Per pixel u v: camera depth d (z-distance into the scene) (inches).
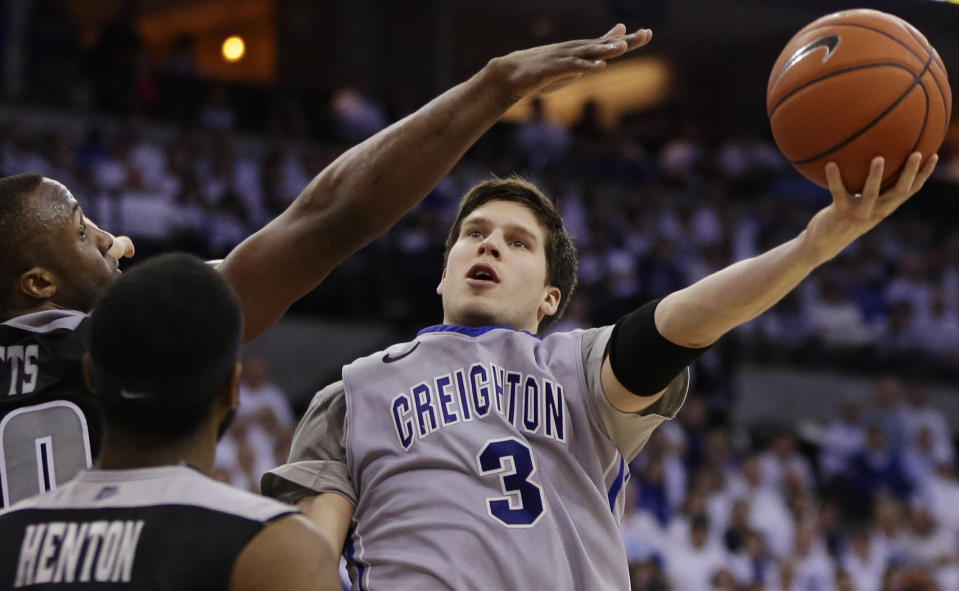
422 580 141.1
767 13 1174.3
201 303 111.0
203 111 882.1
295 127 893.2
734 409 804.6
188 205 712.4
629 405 150.9
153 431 111.6
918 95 134.8
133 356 108.6
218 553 106.2
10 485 133.8
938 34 1083.9
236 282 144.1
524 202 172.7
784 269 133.8
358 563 148.6
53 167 672.4
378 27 1119.6
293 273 145.2
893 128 133.4
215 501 109.6
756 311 138.3
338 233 143.9
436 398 153.7
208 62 1208.2
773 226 930.7
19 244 141.7
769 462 674.8
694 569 569.9
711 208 936.9
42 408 136.3
